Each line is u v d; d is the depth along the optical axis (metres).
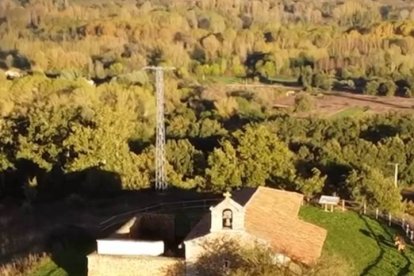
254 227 40.78
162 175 67.44
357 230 52.47
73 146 70.88
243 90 145.75
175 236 49.34
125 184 69.00
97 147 69.94
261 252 38.41
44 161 72.81
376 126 111.88
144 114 114.62
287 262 38.34
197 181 67.25
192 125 102.81
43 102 109.06
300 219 50.16
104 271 41.78
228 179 64.75
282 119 112.38
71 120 77.94
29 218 62.12
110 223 57.28
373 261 47.00
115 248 42.09
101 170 68.56
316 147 88.69
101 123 72.25
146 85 130.50
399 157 86.50
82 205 64.88
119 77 140.12
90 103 107.56
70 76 140.88
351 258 47.19
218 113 121.31
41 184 70.31
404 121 113.31
